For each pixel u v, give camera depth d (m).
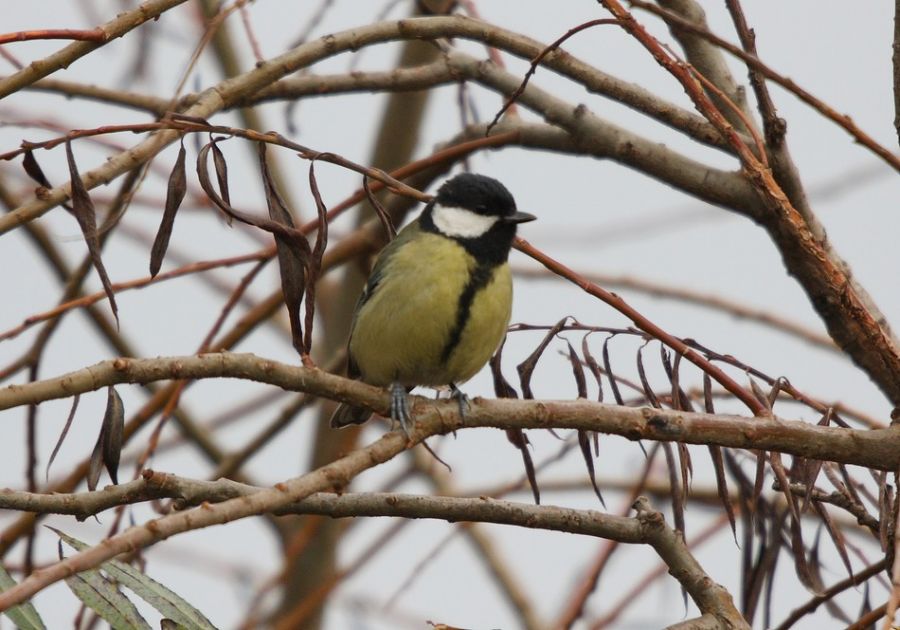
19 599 4.93
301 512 6.70
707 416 6.90
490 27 8.61
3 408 6.23
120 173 7.38
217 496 6.48
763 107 8.10
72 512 6.30
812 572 8.12
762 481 7.16
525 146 9.70
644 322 7.25
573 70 8.77
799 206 8.39
